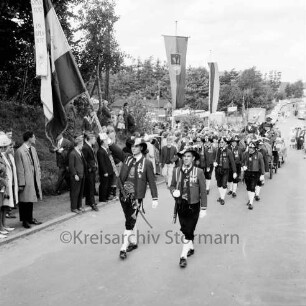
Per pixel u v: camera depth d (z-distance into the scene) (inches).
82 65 877.8
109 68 903.1
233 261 270.2
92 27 859.4
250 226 361.7
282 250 293.3
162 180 619.5
